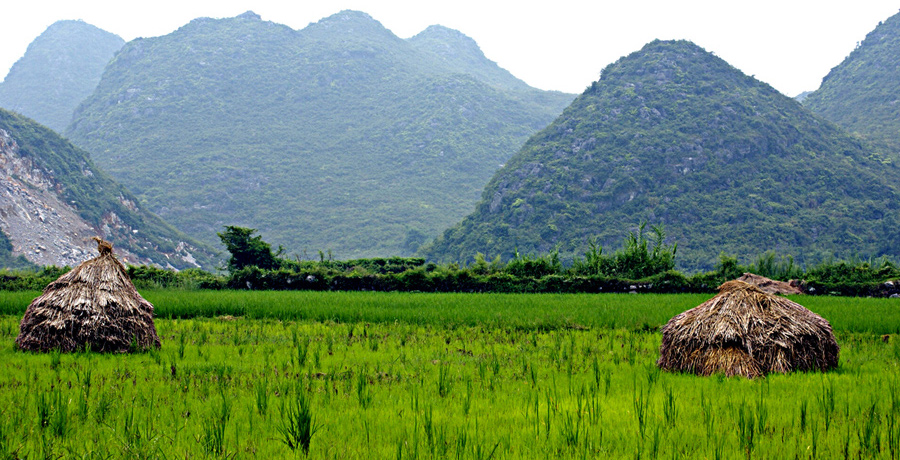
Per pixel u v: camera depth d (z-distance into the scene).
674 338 10.57
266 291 27.72
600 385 9.30
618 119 136.62
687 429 7.11
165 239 142.62
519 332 15.52
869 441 6.46
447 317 17.56
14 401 8.12
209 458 6.32
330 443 6.76
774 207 108.94
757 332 10.02
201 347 12.50
